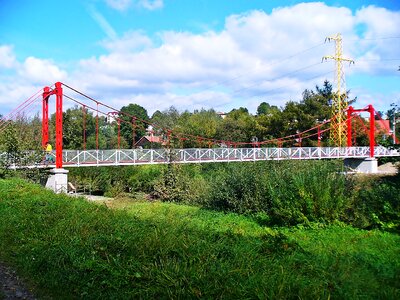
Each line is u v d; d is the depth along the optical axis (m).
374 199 10.78
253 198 13.38
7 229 8.94
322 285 4.79
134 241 6.52
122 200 20.58
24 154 21.16
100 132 53.44
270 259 5.66
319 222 10.50
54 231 7.97
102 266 5.67
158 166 27.08
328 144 46.91
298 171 12.67
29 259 6.91
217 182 15.84
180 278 4.98
